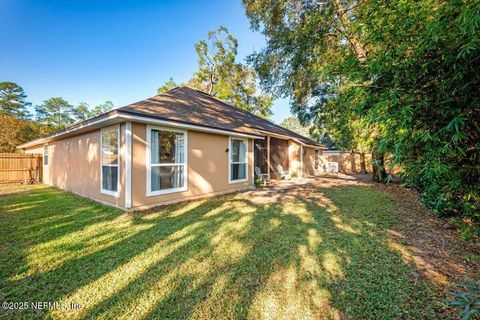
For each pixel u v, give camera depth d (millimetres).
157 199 6199
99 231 4219
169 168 6578
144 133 5926
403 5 2002
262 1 9695
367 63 2254
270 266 2918
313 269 2836
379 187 9734
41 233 4109
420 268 2844
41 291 2406
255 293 2367
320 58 9672
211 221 4828
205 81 24984
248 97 26344
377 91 2172
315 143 17016
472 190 2244
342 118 9234
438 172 1991
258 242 3693
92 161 7148
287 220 4867
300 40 9688
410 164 2182
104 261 3064
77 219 4969
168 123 6055
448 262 2994
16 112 35594
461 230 3467
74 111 44031
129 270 2834
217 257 3176
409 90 1927
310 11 9422
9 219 4961
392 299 2242
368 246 3512
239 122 10289
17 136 19453
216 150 8094
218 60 24406
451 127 1685
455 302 1665
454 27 1564
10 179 11508
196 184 7312
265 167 12570
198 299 2277
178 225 4559
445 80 1728
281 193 8367
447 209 3139
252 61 12469
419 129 1939
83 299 2275
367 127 2549
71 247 3516
